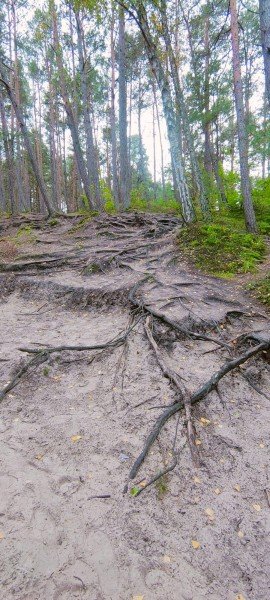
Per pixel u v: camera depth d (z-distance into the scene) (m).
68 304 6.79
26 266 8.64
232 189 14.14
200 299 6.11
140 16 8.46
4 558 2.28
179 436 3.38
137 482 2.90
